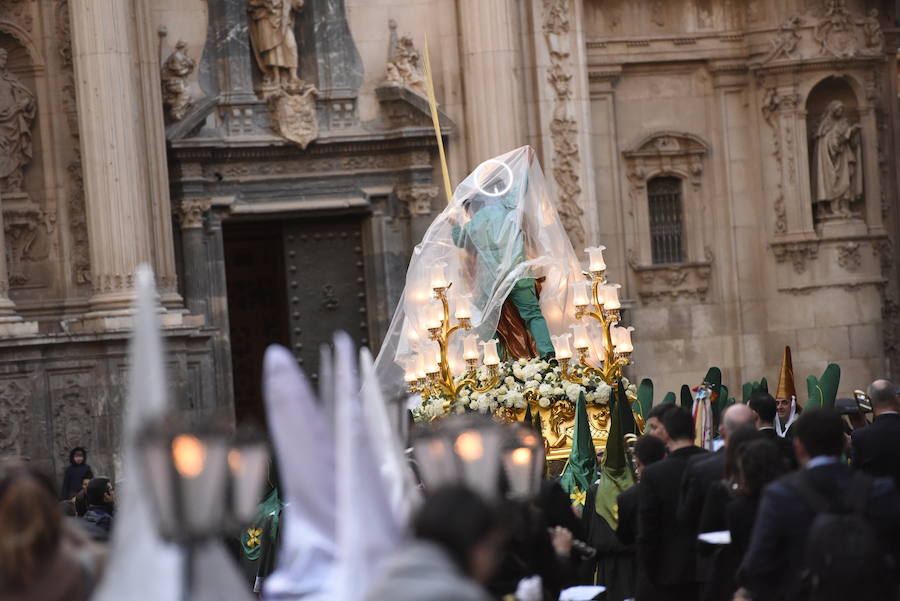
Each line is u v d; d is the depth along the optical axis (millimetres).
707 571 28281
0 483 20266
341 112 77375
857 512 22281
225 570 17781
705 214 85375
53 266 70625
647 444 30328
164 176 71562
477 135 77312
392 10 78500
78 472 65000
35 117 70438
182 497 16844
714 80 84938
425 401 47531
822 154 83688
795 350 84125
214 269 74625
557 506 29016
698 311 84875
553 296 52594
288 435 19938
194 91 74688
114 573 18078
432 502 15586
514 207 52344
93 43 67812
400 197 78250
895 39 87688
